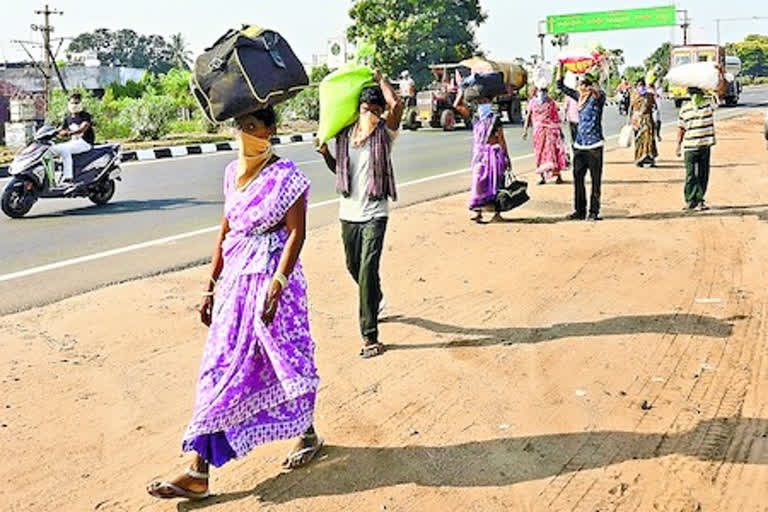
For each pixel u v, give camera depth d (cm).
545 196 1294
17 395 517
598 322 645
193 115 3697
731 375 536
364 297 575
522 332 624
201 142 2694
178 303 720
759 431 455
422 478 410
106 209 1280
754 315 663
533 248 913
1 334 636
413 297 723
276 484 407
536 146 1438
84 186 1265
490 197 1060
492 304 698
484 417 478
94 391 525
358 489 401
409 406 494
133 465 430
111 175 1332
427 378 536
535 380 531
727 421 468
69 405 503
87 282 805
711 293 728
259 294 382
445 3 5641
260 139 383
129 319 673
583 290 737
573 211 1153
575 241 948
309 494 397
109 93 4025
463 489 399
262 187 383
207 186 1570
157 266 871
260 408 387
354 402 500
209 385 381
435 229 1033
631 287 747
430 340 609
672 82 1134
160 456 439
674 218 1091
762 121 3319
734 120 3412
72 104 1302
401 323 650
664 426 463
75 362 575
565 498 389
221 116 372
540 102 1415
